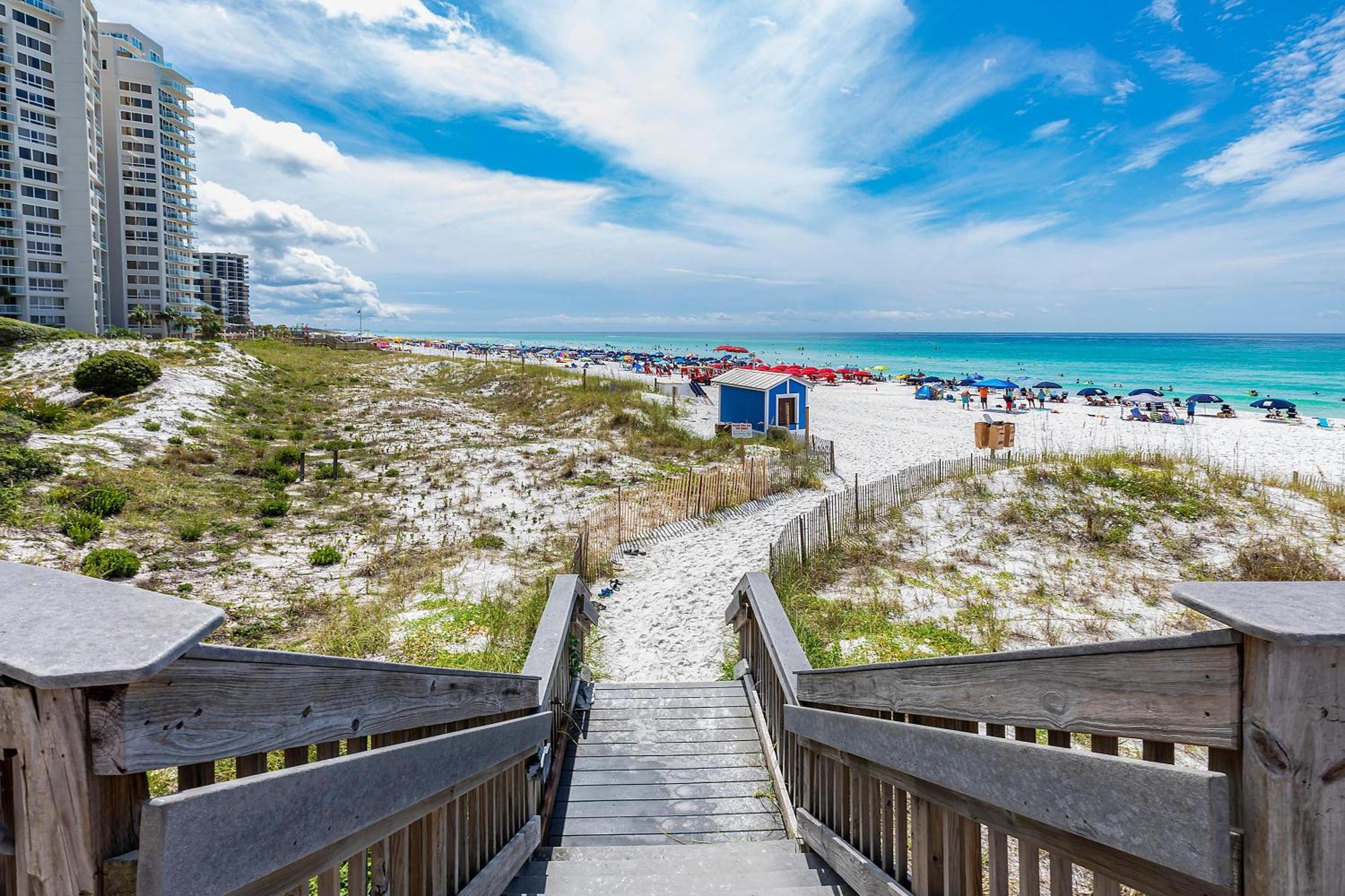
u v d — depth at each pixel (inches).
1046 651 62.7
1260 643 40.4
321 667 62.6
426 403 1229.1
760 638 222.1
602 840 167.5
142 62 3422.7
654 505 573.3
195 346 1432.1
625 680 294.2
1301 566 391.5
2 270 2694.4
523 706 149.6
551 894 129.5
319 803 55.9
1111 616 338.6
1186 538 447.5
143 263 3511.3
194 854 40.4
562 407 1123.9
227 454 774.5
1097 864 56.2
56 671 34.5
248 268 6884.8
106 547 438.0
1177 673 47.4
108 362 1015.6
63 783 38.2
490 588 396.5
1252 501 497.4
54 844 38.5
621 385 1360.7
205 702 46.0
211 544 476.1
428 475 735.1
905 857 102.6
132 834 41.1
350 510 598.2
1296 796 39.1
